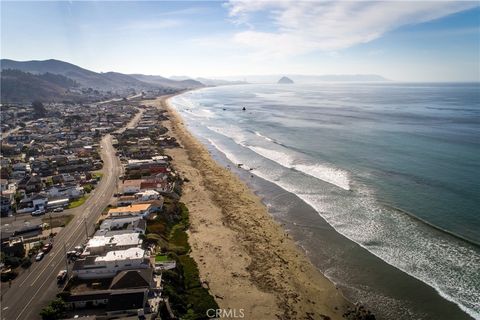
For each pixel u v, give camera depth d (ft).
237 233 233.55
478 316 150.82
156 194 283.18
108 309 152.15
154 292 163.73
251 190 314.35
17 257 195.00
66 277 179.52
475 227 221.05
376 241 215.51
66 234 226.79
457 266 185.06
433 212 244.01
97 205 278.26
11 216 262.47
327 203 274.16
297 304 165.37
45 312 147.54
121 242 204.33
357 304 164.55
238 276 186.70
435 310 156.76
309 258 203.31
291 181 330.54
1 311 153.79
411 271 184.55
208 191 314.14
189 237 228.63
